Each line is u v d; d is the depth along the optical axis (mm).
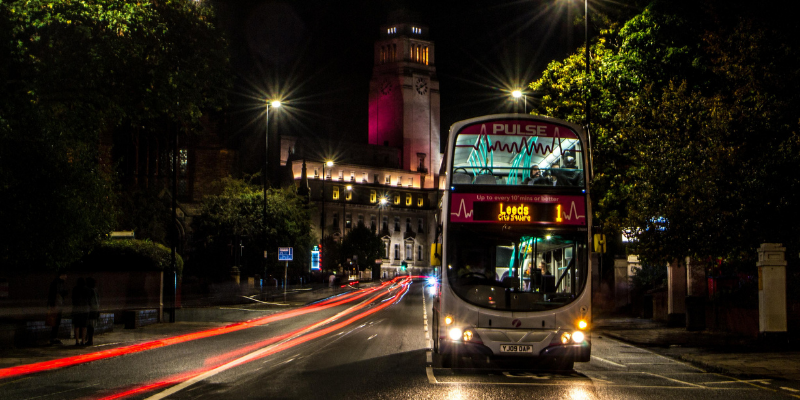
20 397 9930
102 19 15758
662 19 22828
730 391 10859
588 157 13461
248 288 55438
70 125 17266
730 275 23484
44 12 15297
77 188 17781
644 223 20516
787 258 19859
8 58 15258
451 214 13102
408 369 12984
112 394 10078
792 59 18922
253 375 12070
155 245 31562
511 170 13484
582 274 12844
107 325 22781
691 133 20203
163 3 17516
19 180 16000
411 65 152000
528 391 10484
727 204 18594
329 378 11703
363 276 116562
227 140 73188
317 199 134625
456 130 13586
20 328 17656
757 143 18859
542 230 12984
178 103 18188
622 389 10906
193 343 18781
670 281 25422
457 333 12562
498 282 12773
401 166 150625
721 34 20312
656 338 20234
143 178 68438
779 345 17547
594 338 21469
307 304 42531
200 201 71250
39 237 16875
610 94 25062
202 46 18500
